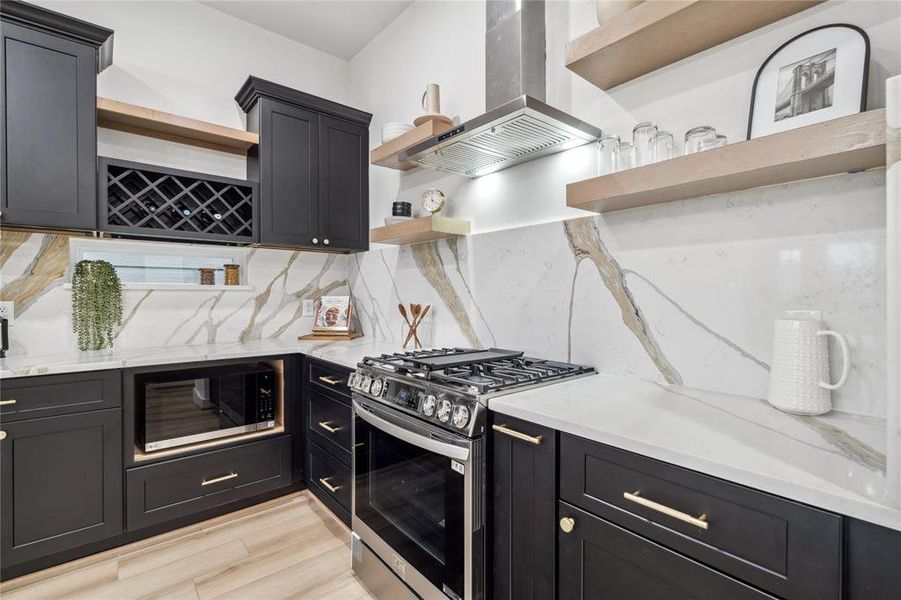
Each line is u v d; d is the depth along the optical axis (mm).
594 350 1729
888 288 698
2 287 2166
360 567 1812
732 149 1125
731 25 1284
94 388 1936
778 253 1265
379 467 1720
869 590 677
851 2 1145
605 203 1524
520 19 1785
